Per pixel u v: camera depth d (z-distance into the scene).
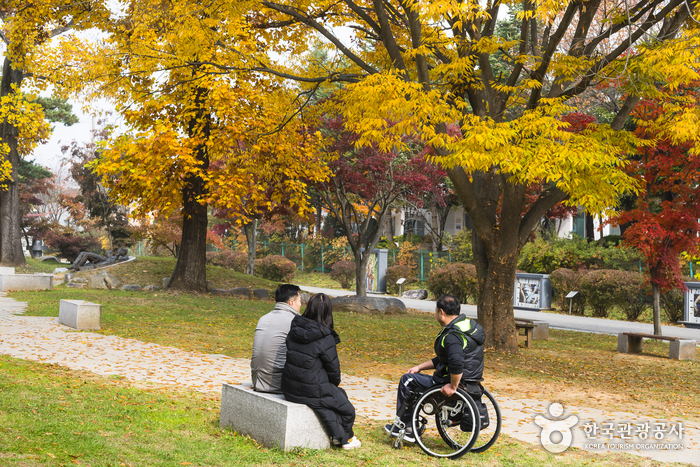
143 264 24.66
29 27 18.86
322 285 38.47
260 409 4.99
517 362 11.12
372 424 6.00
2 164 25.34
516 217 11.84
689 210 15.13
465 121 9.84
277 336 5.32
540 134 9.67
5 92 25.92
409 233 45.72
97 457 4.24
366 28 15.28
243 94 16.50
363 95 9.95
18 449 4.21
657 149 14.86
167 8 14.42
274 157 18.09
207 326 13.44
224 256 41.00
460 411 5.07
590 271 23.94
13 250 26.84
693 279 23.48
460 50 11.40
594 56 10.79
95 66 16.45
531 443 5.60
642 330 18.88
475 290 27.28
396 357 11.09
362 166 21.00
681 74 9.27
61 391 6.30
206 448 4.72
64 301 12.24
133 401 6.18
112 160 17.12
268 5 13.00
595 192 9.27
